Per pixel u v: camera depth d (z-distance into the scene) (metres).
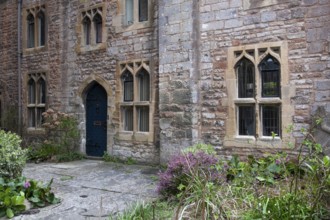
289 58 5.80
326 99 5.46
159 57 7.21
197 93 6.72
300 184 4.04
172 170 4.77
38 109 9.99
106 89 8.37
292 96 5.76
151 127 7.52
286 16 5.83
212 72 6.60
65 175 6.66
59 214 4.22
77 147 8.95
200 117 6.73
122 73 8.09
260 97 6.09
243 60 6.32
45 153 8.59
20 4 10.35
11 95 10.66
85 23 8.92
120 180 6.13
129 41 7.94
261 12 6.07
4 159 5.07
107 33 8.37
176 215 3.50
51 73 9.57
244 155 6.21
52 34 9.56
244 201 3.78
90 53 8.71
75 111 9.03
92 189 5.50
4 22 10.91
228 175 4.99
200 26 6.75
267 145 5.96
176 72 6.94
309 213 3.31
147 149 7.61
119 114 8.12
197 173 4.23
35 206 4.52
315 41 5.58
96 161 8.31
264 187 4.29
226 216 3.53
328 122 5.38
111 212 4.15
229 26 6.41
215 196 3.79
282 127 5.84
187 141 6.73
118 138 8.13
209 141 6.61
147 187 5.56
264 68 6.11
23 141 9.97
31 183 4.74
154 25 7.52
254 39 6.14
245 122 6.34
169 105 7.02
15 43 10.58
